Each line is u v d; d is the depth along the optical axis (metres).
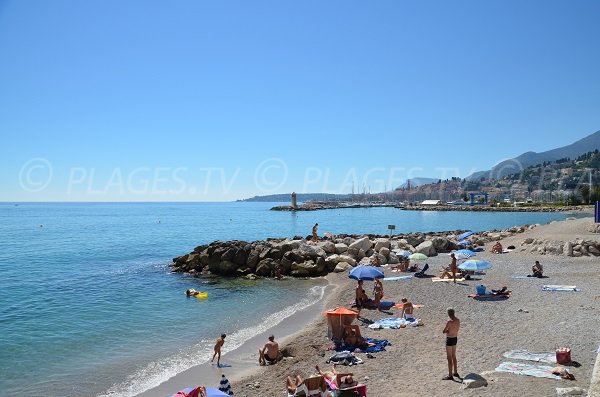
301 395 12.84
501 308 22.53
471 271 32.72
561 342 16.34
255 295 31.48
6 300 30.45
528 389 12.21
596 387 9.30
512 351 15.71
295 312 26.23
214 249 42.91
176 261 45.59
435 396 12.50
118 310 27.22
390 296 27.09
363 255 43.41
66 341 20.97
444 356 16.27
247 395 14.36
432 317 21.94
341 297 28.64
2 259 54.12
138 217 179.50
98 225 126.50
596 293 24.48
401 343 18.31
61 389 15.52
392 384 13.93
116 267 46.50
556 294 24.81
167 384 15.82
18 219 165.62
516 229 60.47
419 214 177.88
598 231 45.28
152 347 20.05
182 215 197.62
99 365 17.81
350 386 12.98
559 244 40.25
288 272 39.91
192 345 20.30
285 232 96.06
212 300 29.89
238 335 21.78
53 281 38.16
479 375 13.51
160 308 27.66
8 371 17.23
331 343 19.03
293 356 18.08
